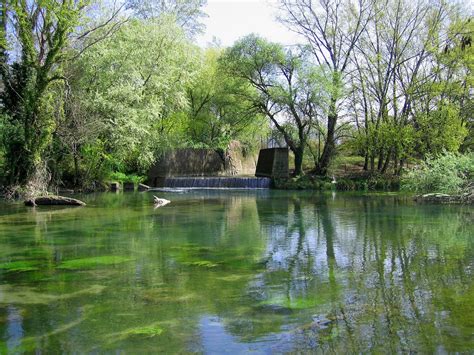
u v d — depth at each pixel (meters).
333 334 4.91
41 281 7.21
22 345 4.71
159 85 27.20
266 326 5.19
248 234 11.88
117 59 25.48
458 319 5.30
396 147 29.64
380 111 30.50
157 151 31.25
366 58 31.14
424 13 29.45
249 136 43.41
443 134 28.23
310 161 36.91
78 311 5.76
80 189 25.34
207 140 41.34
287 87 29.92
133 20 28.66
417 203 19.67
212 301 6.14
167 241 10.84
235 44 31.16
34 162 20.53
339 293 6.47
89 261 8.65
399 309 5.71
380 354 4.39
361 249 9.73
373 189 28.45
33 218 14.86
